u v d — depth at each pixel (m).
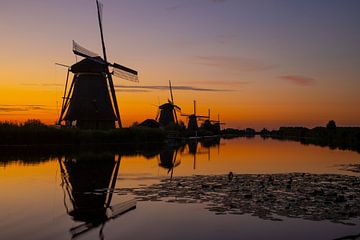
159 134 63.31
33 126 45.84
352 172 24.19
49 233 9.64
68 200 13.85
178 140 78.62
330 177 21.33
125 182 18.75
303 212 12.16
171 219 11.21
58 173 21.22
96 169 23.52
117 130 53.94
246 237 9.52
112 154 35.53
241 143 76.69
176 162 30.38
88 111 49.91
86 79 50.50
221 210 12.41
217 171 24.41
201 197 14.75
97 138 50.34
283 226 10.51
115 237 9.38
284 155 39.88
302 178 20.83
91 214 11.72
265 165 28.72
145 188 16.88
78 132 48.00
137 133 58.34
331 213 12.00
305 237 9.55
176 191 16.12
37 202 13.40
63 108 50.50
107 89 51.94
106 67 52.53
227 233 9.84
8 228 10.05
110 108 51.78
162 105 90.31
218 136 151.88
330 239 9.40
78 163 26.55
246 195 14.84
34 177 19.56
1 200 13.70
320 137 119.25
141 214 11.80
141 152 39.88
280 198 14.55
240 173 23.28
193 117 115.44
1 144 43.00
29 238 9.22
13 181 18.22
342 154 41.69
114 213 11.90
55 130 46.25
